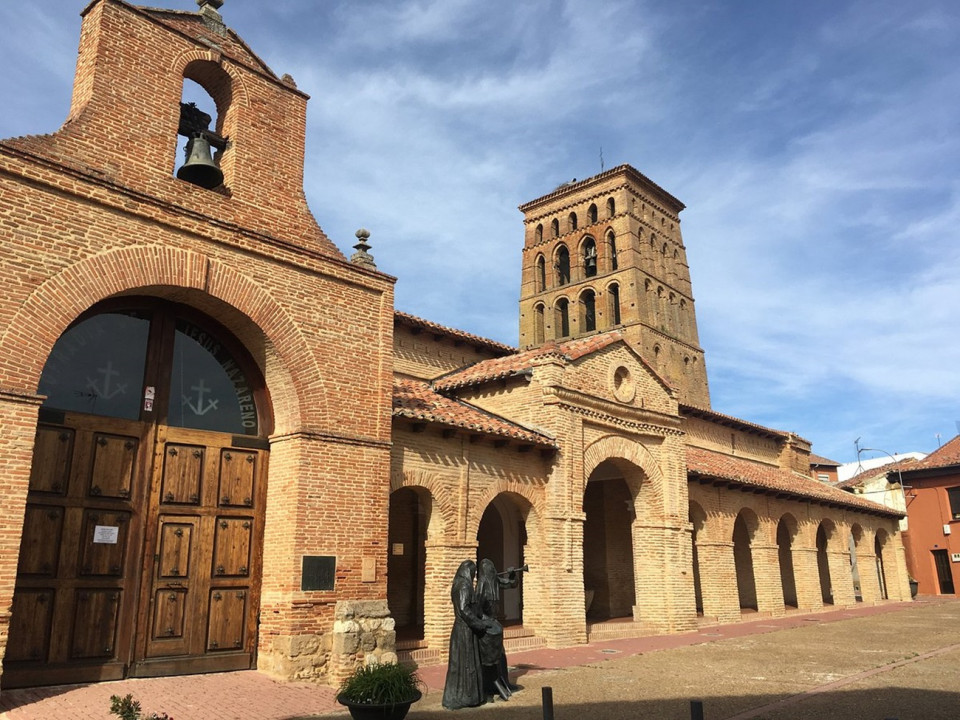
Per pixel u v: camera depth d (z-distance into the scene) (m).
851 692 12.93
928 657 17.25
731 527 28.02
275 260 14.22
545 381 20.66
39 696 10.68
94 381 12.52
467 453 18.38
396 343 24.92
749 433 39.28
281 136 15.30
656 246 59.28
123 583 12.27
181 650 12.74
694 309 62.31
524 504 20.11
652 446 23.84
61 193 11.64
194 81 15.12
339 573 13.89
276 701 11.59
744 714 11.16
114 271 12.03
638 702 12.22
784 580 37.03
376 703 10.02
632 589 27.39
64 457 11.94
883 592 43.62
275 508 14.02
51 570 11.50
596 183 58.97
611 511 28.09
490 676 12.66
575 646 19.41
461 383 22.09
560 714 11.41
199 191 13.55
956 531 44.06
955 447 47.28
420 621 22.28
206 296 13.25
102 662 11.83
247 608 13.70
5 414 10.50
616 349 23.30
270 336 13.90
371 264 15.96
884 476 47.91
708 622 25.61
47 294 11.23
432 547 17.45
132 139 12.85
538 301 60.78
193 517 13.32
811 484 37.53
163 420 13.25
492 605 13.12
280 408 14.51
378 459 15.05
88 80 12.77
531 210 63.59
